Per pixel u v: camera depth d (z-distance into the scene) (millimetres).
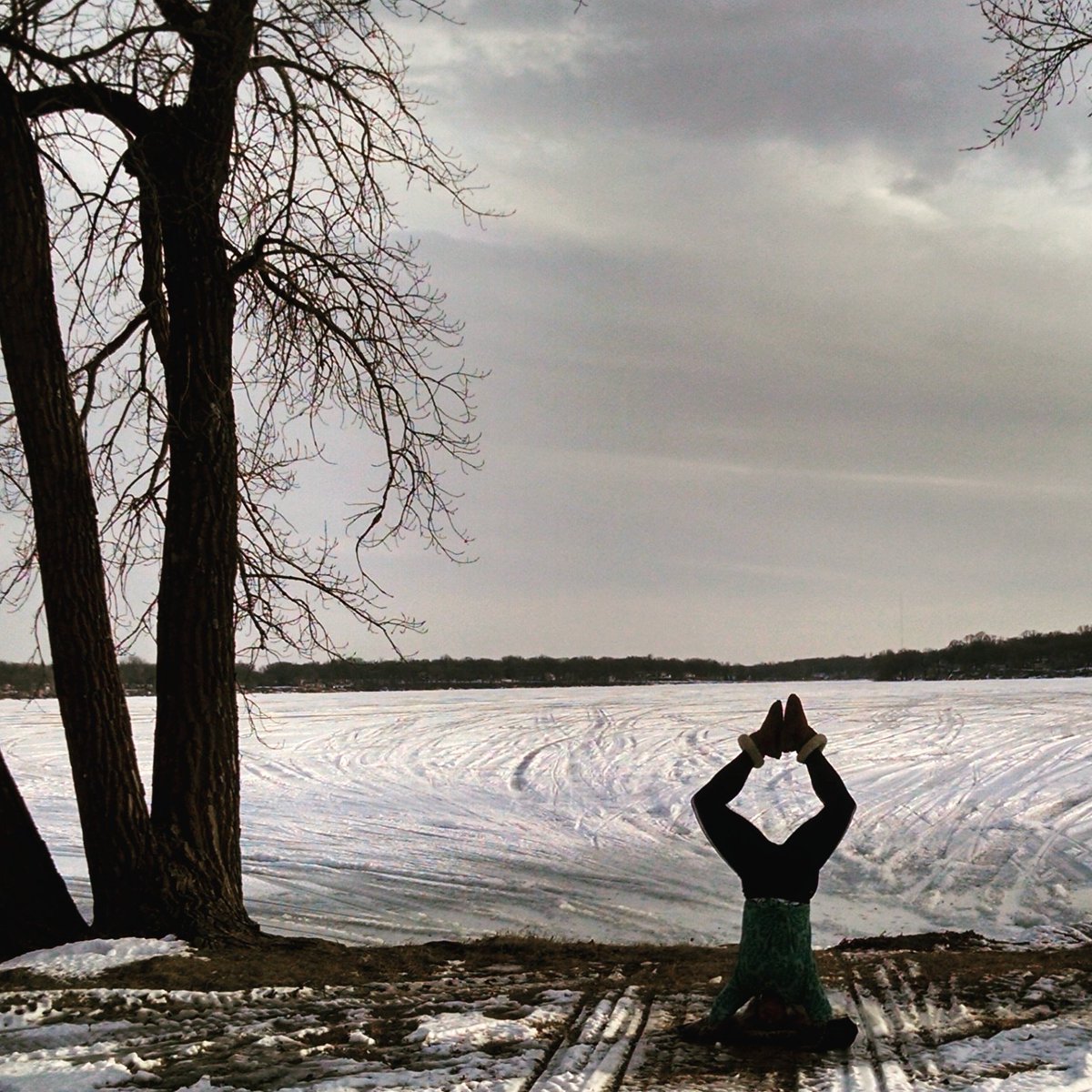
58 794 23484
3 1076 4922
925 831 18703
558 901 14461
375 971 7398
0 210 8242
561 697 59531
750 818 19703
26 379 8344
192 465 9023
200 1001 6258
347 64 9469
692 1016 5867
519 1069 4934
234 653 9180
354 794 23656
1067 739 31641
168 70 8727
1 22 8016
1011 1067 4797
